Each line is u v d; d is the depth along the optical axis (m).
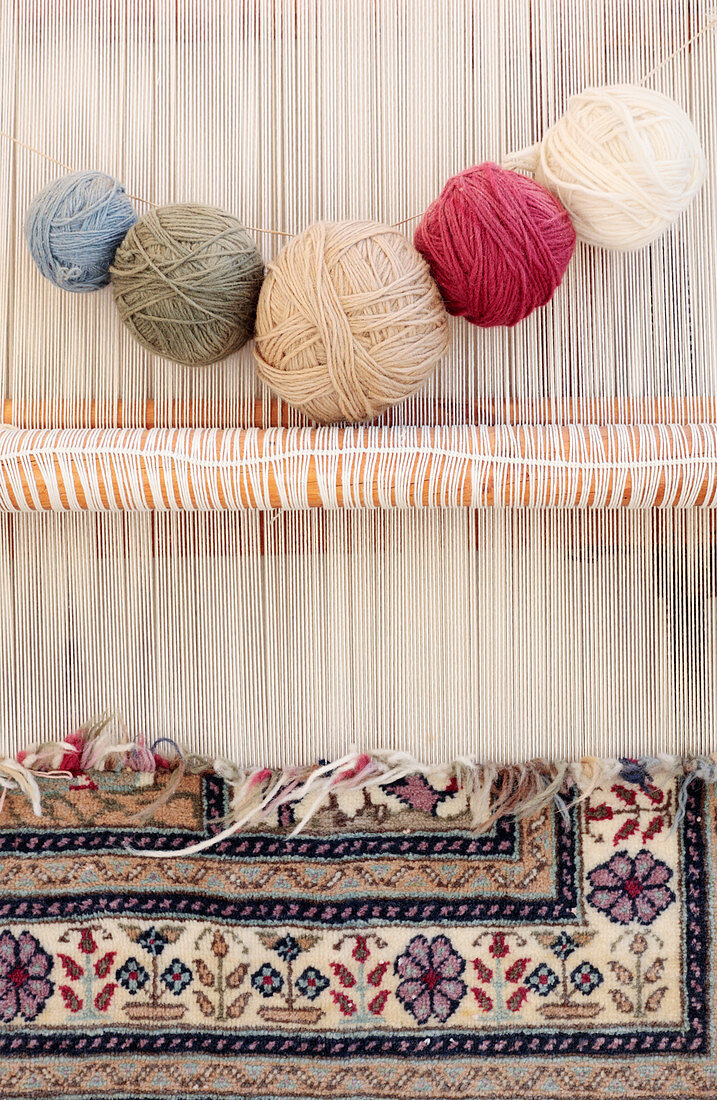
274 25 1.03
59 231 0.91
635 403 1.03
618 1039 1.05
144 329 0.92
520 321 0.98
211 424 1.04
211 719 1.07
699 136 1.02
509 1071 1.05
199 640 1.06
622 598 1.05
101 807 1.07
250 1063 1.06
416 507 0.97
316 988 1.06
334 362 0.87
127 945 1.07
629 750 1.06
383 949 1.06
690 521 1.04
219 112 1.04
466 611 1.05
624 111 0.88
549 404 1.03
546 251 0.88
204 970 1.06
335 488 0.93
